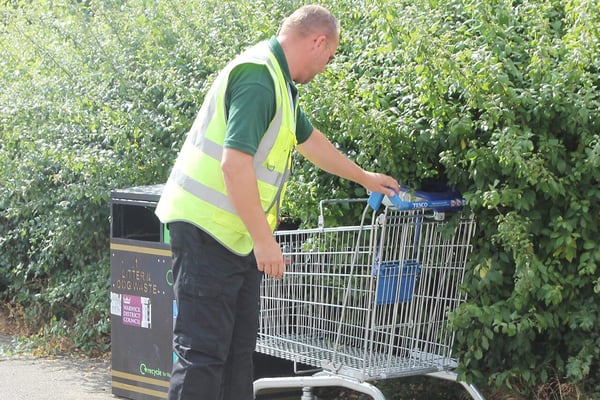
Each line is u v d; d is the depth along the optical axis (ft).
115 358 19.74
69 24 24.35
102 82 23.30
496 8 15.46
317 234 15.71
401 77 15.74
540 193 14.83
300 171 17.21
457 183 15.53
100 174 22.56
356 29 17.80
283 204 17.07
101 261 24.34
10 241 27.50
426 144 15.42
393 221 14.85
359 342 15.08
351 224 17.03
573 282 14.82
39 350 24.44
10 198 25.89
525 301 14.65
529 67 14.67
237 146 11.78
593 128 14.52
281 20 18.66
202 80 20.75
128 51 23.31
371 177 14.34
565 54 14.67
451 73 14.32
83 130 23.48
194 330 12.57
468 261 15.52
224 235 12.47
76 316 25.38
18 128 24.02
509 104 14.28
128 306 19.29
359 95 16.17
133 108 22.08
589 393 15.37
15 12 26.35
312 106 16.31
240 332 13.28
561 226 14.52
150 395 19.04
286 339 16.10
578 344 15.23
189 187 12.59
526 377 15.48
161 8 22.91
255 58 12.28
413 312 15.26
